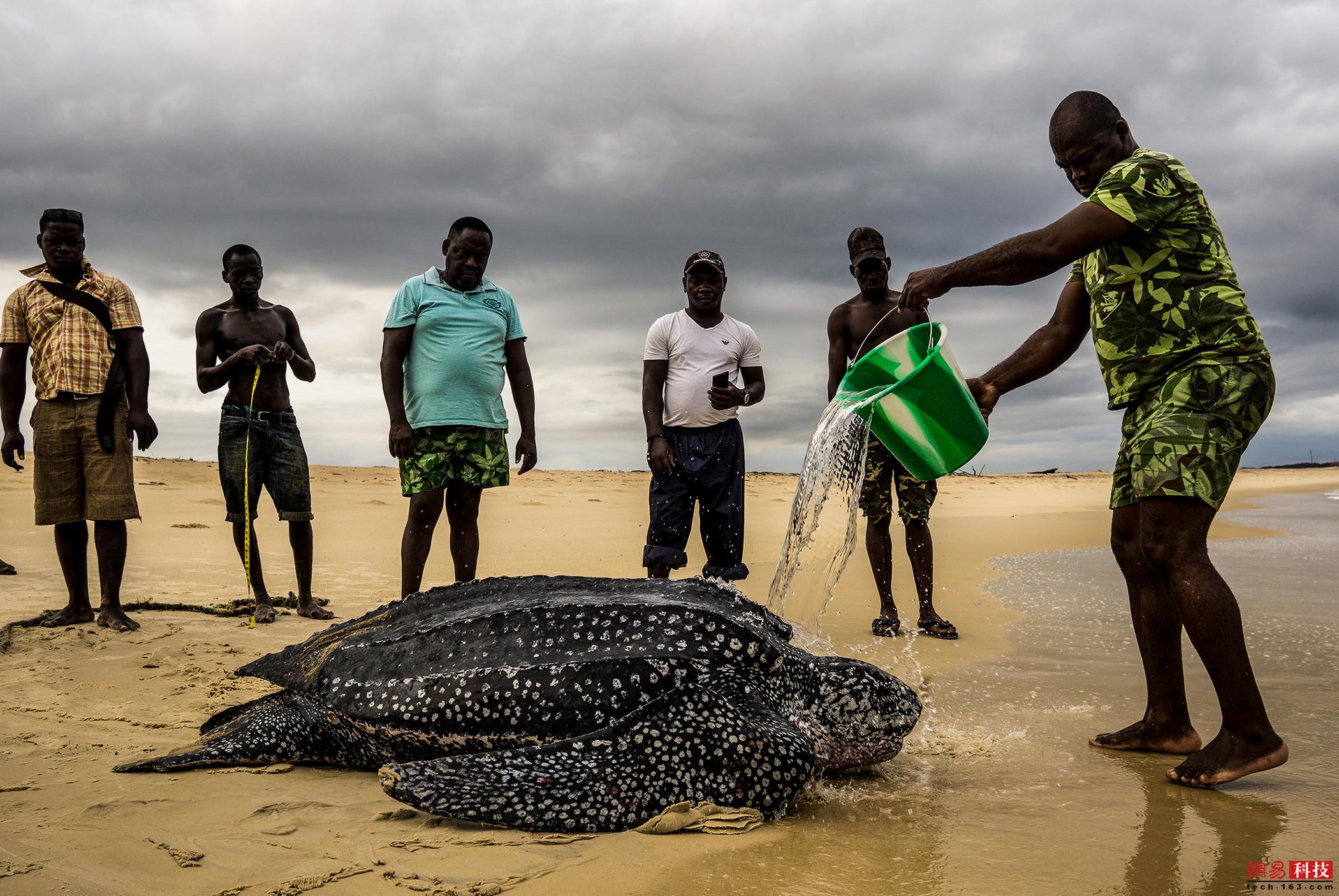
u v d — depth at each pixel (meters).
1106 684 4.32
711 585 3.30
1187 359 2.96
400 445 4.91
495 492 18.45
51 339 5.19
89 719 3.47
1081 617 6.20
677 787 2.54
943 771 3.10
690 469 5.40
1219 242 3.01
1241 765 2.81
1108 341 3.12
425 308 4.98
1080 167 3.31
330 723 3.06
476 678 2.86
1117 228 2.90
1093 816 2.62
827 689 3.05
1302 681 4.18
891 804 2.75
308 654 3.36
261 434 5.96
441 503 5.05
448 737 2.86
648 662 2.79
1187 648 5.06
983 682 4.36
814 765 2.68
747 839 2.43
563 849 2.33
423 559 4.97
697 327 5.45
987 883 2.15
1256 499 24.14
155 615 5.74
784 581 3.87
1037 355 3.68
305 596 5.96
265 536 10.25
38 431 5.25
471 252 5.03
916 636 5.53
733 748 2.60
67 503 5.27
